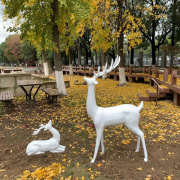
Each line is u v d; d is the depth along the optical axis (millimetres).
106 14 9344
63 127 4586
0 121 5062
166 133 4156
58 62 8086
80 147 3549
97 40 11039
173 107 6219
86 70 19297
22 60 44438
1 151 3418
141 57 18891
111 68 3078
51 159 3137
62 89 8320
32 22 7234
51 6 7410
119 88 10344
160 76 10141
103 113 2936
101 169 2803
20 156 3242
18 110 6129
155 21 15062
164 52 17094
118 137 4000
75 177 2625
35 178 2605
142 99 7285
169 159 3059
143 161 3016
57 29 7727
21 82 6543
